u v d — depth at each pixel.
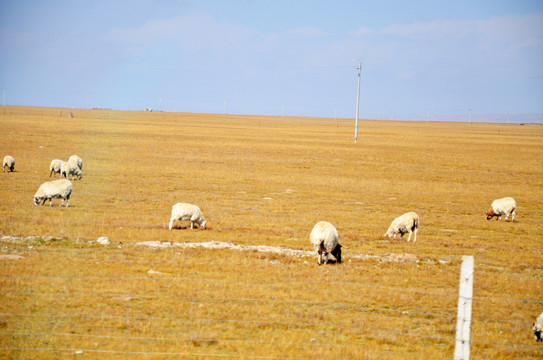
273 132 198.50
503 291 25.44
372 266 29.20
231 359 16.27
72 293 21.19
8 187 52.44
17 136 116.31
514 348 18.25
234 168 84.88
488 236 41.97
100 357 15.88
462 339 13.41
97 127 171.38
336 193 64.50
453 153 128.25
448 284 26.22
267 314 20.36
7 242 28.78
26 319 18.30
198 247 30.97
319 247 28.77
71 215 39.91
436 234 42.06
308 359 16.50
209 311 20.27
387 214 51.16
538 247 37.94
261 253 30.25
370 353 17.19
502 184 79.19
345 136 185.50
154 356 16.14
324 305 21.86
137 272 24.75
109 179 65.31
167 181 67.06
